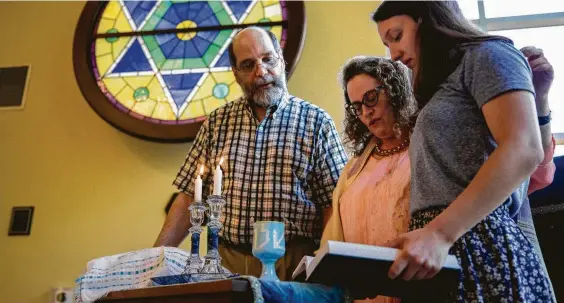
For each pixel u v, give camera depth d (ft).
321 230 6.67
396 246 3.35
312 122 6.92
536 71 4.46
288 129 6.86
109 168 9.09
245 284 3.51
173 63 9.42
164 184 8.86
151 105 9.12
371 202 4.84
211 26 9.57
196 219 5.12
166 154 9.01
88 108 9.52
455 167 3.64
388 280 3.38
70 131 9.42
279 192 6.54
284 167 6.66
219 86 9.14
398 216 4.58
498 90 3.47
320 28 9.25
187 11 9.75
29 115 9.64
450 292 3.40
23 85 9.86
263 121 6.95
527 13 9.32
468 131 3.67
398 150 5.02
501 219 3.53
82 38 9.65
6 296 8.62
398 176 4.73
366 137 5.47
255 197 6.56
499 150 3.34
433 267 3.20
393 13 4.08
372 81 5.07
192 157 7.26
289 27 9.05
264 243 4.50
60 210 8.99
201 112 8.98
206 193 7.07
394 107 5.02
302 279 4.07
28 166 9.33
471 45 3.80
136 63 9.48
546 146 4.70
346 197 5.13
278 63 7.13
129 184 8.95
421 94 4.12
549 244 6.14
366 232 4.81
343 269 3.26
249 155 6.81
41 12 10.32
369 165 5.22
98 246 8.71
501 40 3.79
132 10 9.88
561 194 6.14
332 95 8.82
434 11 3.96
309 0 9.45
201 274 4.61
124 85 9.32
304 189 6.70
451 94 3.78
